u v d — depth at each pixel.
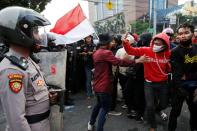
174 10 37.53
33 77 1.99
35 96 2.01
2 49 2.06
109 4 29.83
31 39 2.00
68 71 6.62
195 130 4.67
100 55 4.29
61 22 6.15
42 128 2.06
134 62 4.27
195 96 3.96
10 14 1.96
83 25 6.12
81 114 5.94
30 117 2.00
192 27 4.00
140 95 5.27
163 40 4.14
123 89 5.87
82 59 7.36
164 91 4.39
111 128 5.04
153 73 4.32
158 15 38.66
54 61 2.44
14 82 1.83
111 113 5.91
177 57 4.04
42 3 16.97
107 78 4.31
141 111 5.37
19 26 1.95
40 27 2.16
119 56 5.07
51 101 2.19
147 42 5.18
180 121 5.30
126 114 5.85
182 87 4.09
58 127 2.25
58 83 2.48
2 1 14.23
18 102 1.83
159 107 4.59
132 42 5.29
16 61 1.90
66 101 6.57
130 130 4.91
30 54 2.14
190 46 4.05
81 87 8.21
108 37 4.40
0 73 1.85
